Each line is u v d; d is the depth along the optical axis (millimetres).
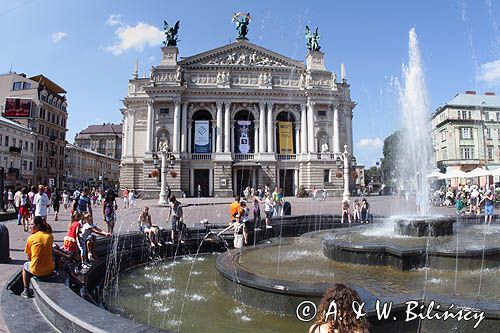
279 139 70500
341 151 72812
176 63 70250
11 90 79812
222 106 69688
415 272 10961
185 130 68562
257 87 70312
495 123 71250
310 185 67750
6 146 66000
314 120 70062
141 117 72625
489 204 22906
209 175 68812
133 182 70938
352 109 76438
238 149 69875
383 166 97562
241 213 17953
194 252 17797
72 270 10039
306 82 71250
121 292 11016
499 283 9664
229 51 71562
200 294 10656
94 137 135750
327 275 10430
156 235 16359
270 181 67875
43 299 6781
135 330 4887
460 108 71250
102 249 13711
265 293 8703
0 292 8461
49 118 85500
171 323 8344
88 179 110000
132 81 74062
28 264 8164
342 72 75812
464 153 70438
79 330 5297
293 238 18062
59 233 19500
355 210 25125
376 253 11625
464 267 11055
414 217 16234
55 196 26234
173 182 65688
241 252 13664
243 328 7883
